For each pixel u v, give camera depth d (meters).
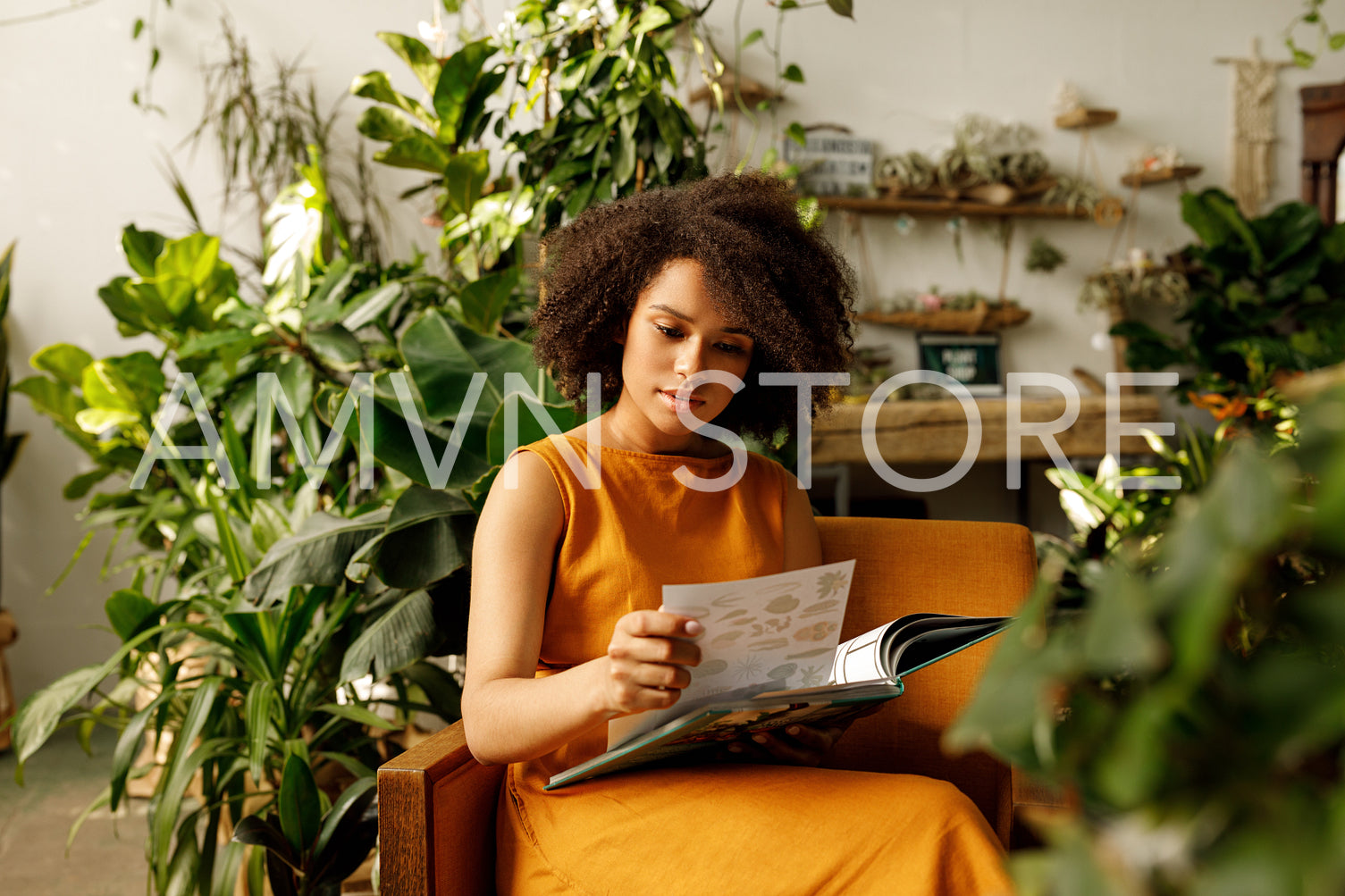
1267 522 0.21
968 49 4.42
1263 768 0.22
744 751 1.08
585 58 2.31
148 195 3.63
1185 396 4.30
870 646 1.08
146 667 2.32
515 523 1.07
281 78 3.66
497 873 1.09
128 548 3.57
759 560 1.19
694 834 0.94
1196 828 0.21
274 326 2.13
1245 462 0.23
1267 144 4.71
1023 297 4.56
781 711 0.92
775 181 1.39
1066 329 4.60
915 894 0.87
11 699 3.14
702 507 1.18
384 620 1.58
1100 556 1.79
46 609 3.54
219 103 3.65
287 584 1.53
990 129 4.41
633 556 1.10
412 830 0.98
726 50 4.13
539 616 1.05
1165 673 0.23
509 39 2.47
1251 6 4.69
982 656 1.31
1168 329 4.72
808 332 1.27
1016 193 4.37
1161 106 4.63
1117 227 4.63
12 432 3.50
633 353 1.15
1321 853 0.19
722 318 1.13
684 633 0.83
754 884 0.90
